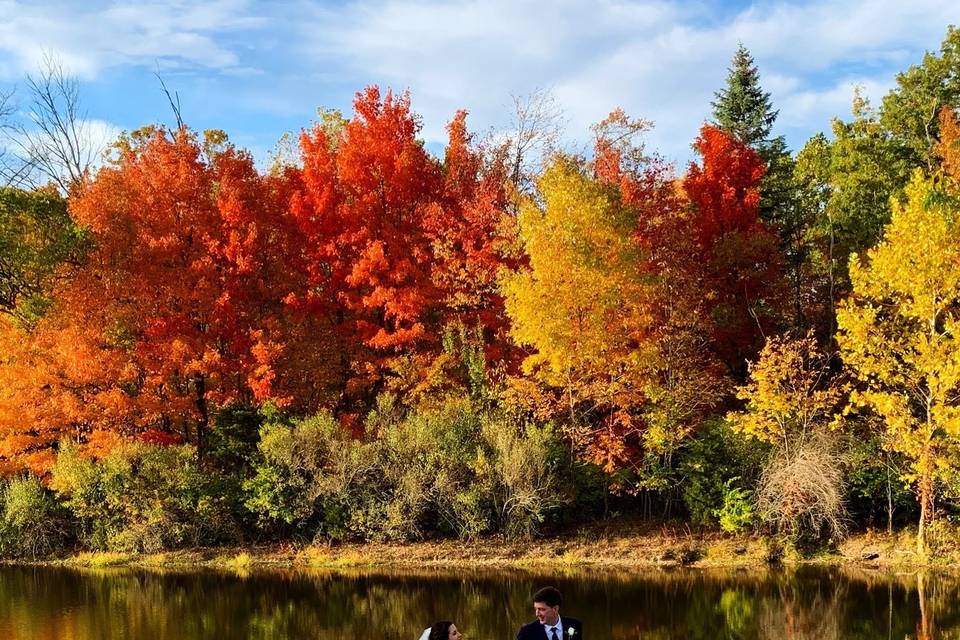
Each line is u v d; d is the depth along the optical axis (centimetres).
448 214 3212
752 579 2200
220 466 2970
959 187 3034
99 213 2867
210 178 3144
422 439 2700
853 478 2491
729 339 3253
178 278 2955
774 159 4353
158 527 2775
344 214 3184
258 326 3148
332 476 2719
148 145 3141
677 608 1938
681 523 2662
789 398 2495
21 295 3019
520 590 2158
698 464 2616
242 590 2266
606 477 2720
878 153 3628
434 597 2117
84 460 2780
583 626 1808
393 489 2750
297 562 2598
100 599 2200
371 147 3272
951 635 1653
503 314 3123
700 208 3412
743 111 4619
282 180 3475
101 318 2819
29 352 2903
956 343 2220
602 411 2952
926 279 2238
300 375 3142
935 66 4156
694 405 2734
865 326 2297
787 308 3528
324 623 1906
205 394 3048
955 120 3766
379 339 2998
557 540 2634
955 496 2356
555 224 2669
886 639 1634
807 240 3947
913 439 2267
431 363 3080
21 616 2022
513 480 2619
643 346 2680
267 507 2723
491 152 3759
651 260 2916
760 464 2570
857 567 2283
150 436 2930
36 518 2836
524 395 2755
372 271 3100
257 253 3138
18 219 2789
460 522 2695
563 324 2628
